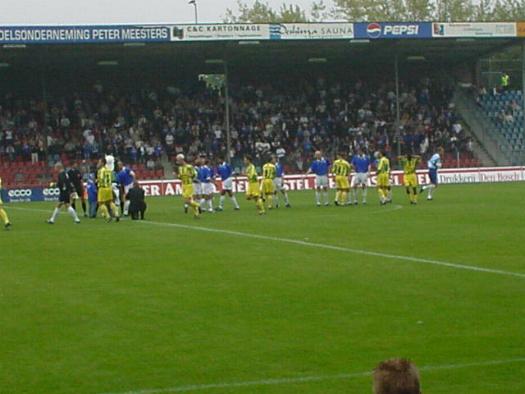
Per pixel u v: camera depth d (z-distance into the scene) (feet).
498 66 225.35
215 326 44.39
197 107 204.64
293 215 108.58
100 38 167.12
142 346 40.68
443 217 100.37
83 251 74.23
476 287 53.42
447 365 36.70
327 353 38.93
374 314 46.44
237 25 171.42
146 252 72.64
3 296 53.42
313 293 52.47
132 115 200.95
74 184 110.93
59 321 46.14
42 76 183.42
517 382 34.32
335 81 215.72
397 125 190.49
